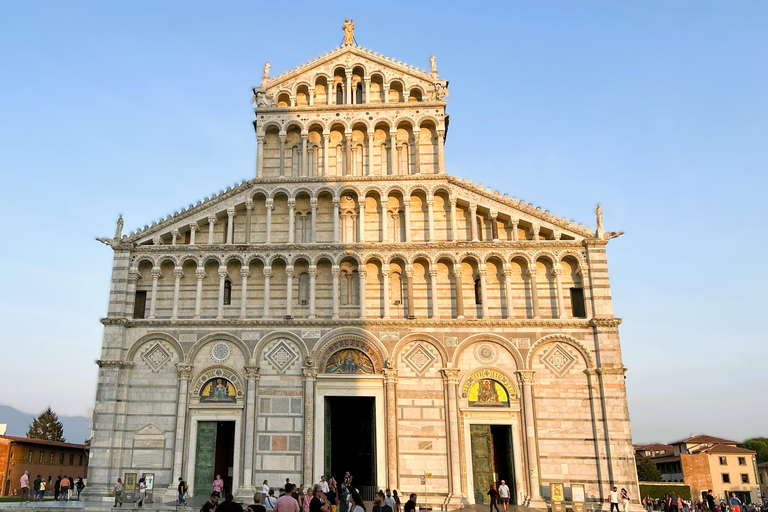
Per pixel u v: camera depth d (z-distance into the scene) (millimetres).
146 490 46438
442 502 47531
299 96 59219
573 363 50438
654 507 75188
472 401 49938
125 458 48844
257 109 57188
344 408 57312
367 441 55844
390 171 56125
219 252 53312
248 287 53031
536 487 47500
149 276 53625
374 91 58969
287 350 50969
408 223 54281
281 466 48469
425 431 49188
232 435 52656
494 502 42594
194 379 50438
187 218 54438
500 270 53438
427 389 50062
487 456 49062
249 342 51000
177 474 48094
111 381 49875
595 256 52844
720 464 120188
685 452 130625
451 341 50906
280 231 54875
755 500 117375
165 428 49438
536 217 54125
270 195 54875
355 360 50781
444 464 48438
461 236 54688
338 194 54875
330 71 58719
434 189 54812
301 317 51969
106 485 47688
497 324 51156
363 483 54906
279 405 49781
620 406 49031
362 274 52625
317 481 48094
